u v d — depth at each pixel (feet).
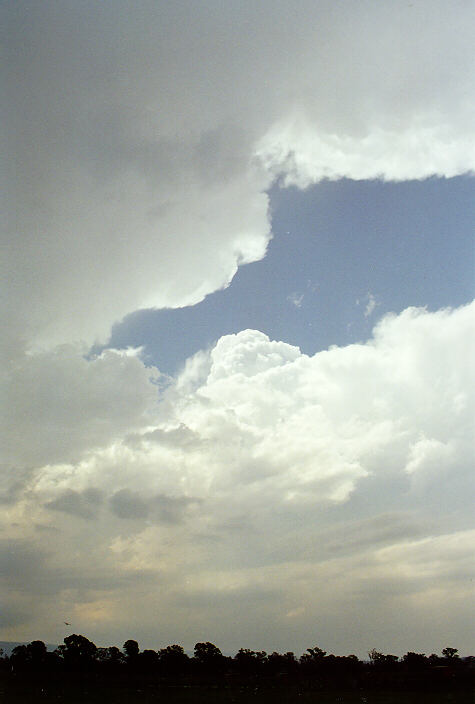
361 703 68.80
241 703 68.80
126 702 68.85
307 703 69.56
